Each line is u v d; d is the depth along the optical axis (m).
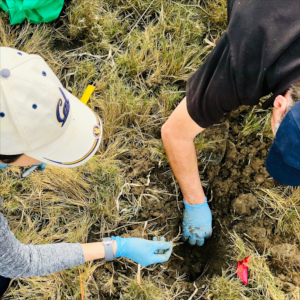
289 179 1.18
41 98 1.07
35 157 1.18
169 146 1.65
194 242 1.97
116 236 1.90
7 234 1.28
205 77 1.27
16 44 2.08
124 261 1.91
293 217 1.93
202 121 1.41
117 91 2.01
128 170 2.00
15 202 1.92
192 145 1.66
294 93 1.02
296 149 0.99
